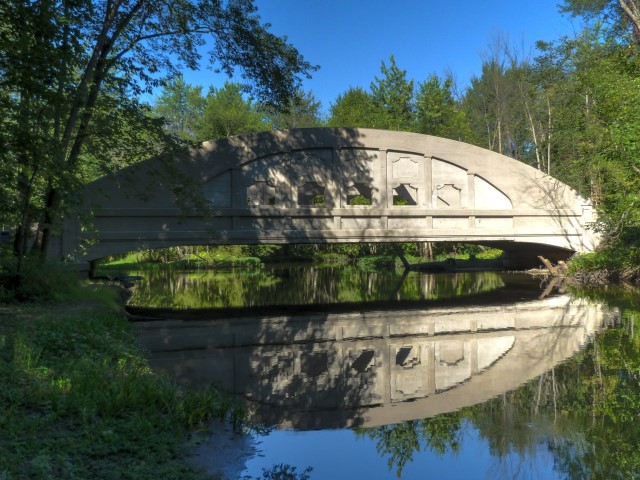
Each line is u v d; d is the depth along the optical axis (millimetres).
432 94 54469
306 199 36750
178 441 6023
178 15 17750
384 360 11930
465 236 27719
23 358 7609
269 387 9562
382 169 26703
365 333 15445
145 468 5020
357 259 53500
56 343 9156
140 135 17250
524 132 50031
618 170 24062
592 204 29969
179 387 8703
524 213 28719
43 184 15281
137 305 20922
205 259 47000
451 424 7469
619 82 22141
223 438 6480
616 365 10789
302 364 11523
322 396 9000
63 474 4605
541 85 37938
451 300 22672
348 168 26297
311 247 57781
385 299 23172
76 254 22125
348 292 25906
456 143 27812
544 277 31344
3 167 12516
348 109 59906
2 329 9906
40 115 12984
